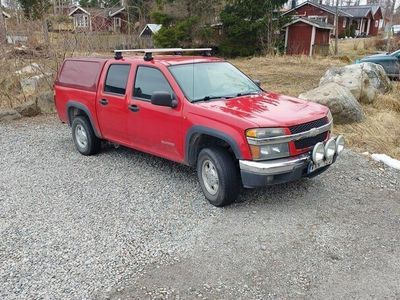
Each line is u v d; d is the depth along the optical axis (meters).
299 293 3.05
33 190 5.16
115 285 3.19
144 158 6.32
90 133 6.41
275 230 3.95
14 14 15.76
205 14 29.52
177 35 29.16
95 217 4.34
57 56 11.41
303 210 4.36
